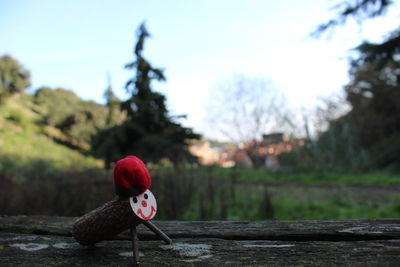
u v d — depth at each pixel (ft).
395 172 54.03
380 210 22.17
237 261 4.87
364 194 32.04
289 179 48.70
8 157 54.29
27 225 7.04
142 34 27.37
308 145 55.42
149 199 5.18
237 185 38.88
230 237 5.91
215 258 5.04
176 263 4.93
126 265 4.97
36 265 5.07
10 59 104.01
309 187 39.75
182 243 5.78
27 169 48.67
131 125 26.55
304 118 56.49
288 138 63.16
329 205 24.36
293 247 5.26
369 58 26.07
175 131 28.35
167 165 28.94
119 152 27.25
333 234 5.46
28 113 104.63
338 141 54.08
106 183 18.34
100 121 93.97
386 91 67.87
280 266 4.58
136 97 27.25
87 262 5.16
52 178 21.89
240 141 98.94
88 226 5.19
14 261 5.24
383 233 5.28
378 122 70.18
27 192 18.74
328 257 4.75
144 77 27.43
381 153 65.57
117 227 5.05
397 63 48.47
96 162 76.95
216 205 22.34
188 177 27.43
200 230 6.18
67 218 7.57
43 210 17.22
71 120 99.04
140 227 6.49
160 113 27.78
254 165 96.17
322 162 53.72
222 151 116.57
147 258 5.20
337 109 70.13
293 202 25.34
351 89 71.05
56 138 93.15
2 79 101.86
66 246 5.91
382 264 4.33
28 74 108.17
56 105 99.76
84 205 17.04
